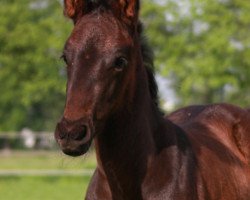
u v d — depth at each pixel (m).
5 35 30.75
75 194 20.38
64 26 29.27
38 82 30.48
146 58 6.60
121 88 5.85
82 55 5.64
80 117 5.46
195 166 6.65
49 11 33.34
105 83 5.65
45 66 30.53
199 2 28.25
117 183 6.36
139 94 6.27
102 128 5.95
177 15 28.64
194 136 7.23
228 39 27.77
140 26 6.48
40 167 30.50
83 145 5.42
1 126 58.12
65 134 5.38
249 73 28.27
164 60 28.78
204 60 27.62
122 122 6.16
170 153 6.50
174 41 28.19
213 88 32.38
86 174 26.00
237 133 7.90
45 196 19.73
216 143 7.43
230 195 7.05
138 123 6.27
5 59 31.17
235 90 31.41
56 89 32.09
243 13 27.83
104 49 5.68
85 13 6.00
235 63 28.09
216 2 28.11
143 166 6.30
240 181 7.33
